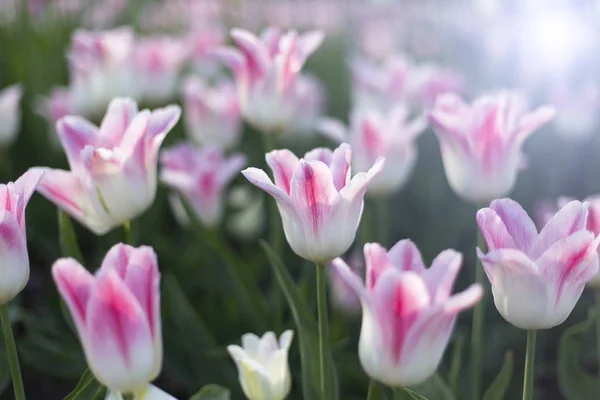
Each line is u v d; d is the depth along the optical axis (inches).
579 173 66.1
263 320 43.9
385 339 28.7
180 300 42.3
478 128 36.0
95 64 52.1
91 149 33.2
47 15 87.8
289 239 31.5
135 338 27.9
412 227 61.4
